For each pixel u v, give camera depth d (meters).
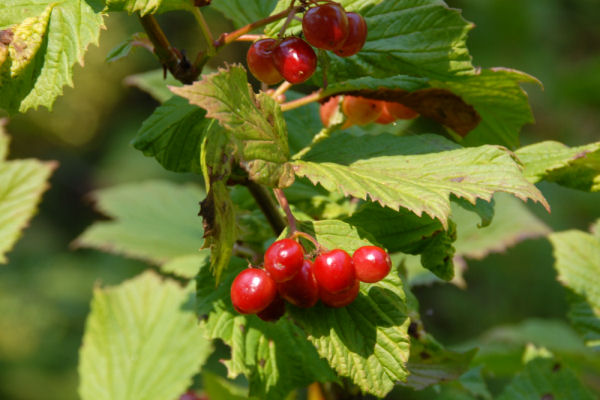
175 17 2.11
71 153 2.19
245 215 0.47
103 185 2.01
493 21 1.39
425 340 0.44
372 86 0.44
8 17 0.41
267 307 0.41
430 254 0.43
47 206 2.09
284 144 0.41
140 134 0.44
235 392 0.53
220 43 0.42
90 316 0.52
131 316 0.52
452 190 0.40
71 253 1.95
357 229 0.41
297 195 0.46
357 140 0.43
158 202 0.66
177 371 0.50
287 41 0.41
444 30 0.43
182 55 0.43
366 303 0.41
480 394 0.51
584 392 0.49
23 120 2.12
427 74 0.43
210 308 0.43
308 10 0.41
